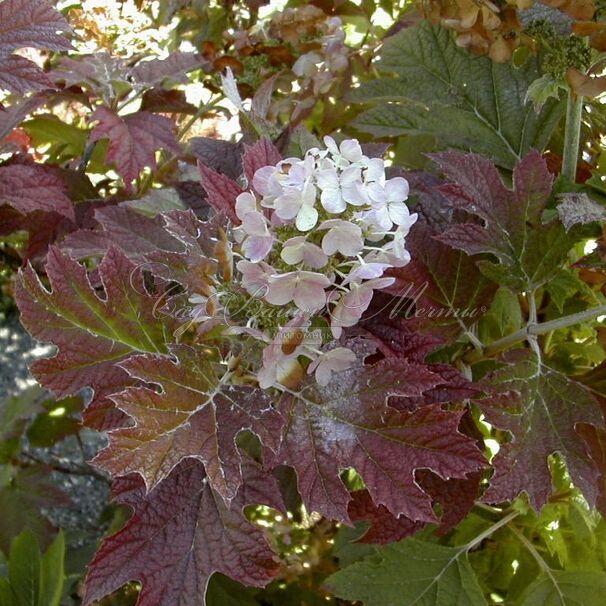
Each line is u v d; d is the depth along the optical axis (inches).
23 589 27.2
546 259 20.7
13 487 34.8
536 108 22.9
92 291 17.4
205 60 32.1
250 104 29.5
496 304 24.9
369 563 23.4
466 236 20.1
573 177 24.2
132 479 17.5
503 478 18.7
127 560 16.9
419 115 27.6
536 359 20.2
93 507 48.6
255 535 17.6
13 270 39.9
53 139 34.2
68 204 26.0
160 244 22.1
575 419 19.4
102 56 29.9
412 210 22.8
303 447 17.1
